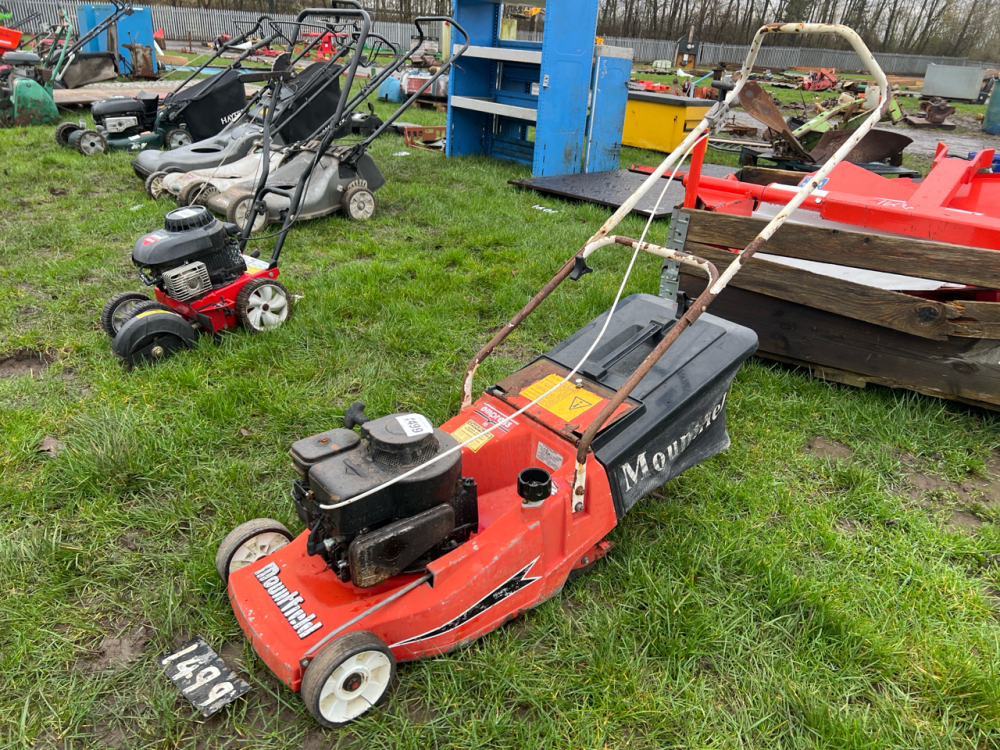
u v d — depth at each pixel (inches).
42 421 149.3
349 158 293.9
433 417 155.3
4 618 103.1
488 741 88.7
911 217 166.2
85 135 391.5
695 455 126.3
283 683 93.5
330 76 347.9
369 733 89.1
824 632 105.0
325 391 165.0
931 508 135.8
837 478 141.9
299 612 91.8
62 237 259.8
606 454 107.8
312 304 207.5
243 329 188.7
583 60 388.2
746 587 112.9
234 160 334.6
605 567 116.8
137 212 290.0
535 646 101.7
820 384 176.7
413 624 92.4
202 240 176.2
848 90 997.8
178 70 830.5
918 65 1940.2
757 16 2301.9
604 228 120.7
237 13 1546.5
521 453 117.0
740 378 176.9
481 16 441.1
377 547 87.8
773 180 251.6
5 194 315.0
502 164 438.0
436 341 189.2
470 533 102.7
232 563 105.2
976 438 155.7
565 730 90.2
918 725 91.9
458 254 253.3
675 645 100.9
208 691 93.9
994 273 149.3
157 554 116.5
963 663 98.1
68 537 119.6
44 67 551.5
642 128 543.2
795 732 90.9
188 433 145.7
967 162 198.2
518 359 185.6
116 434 136.3
